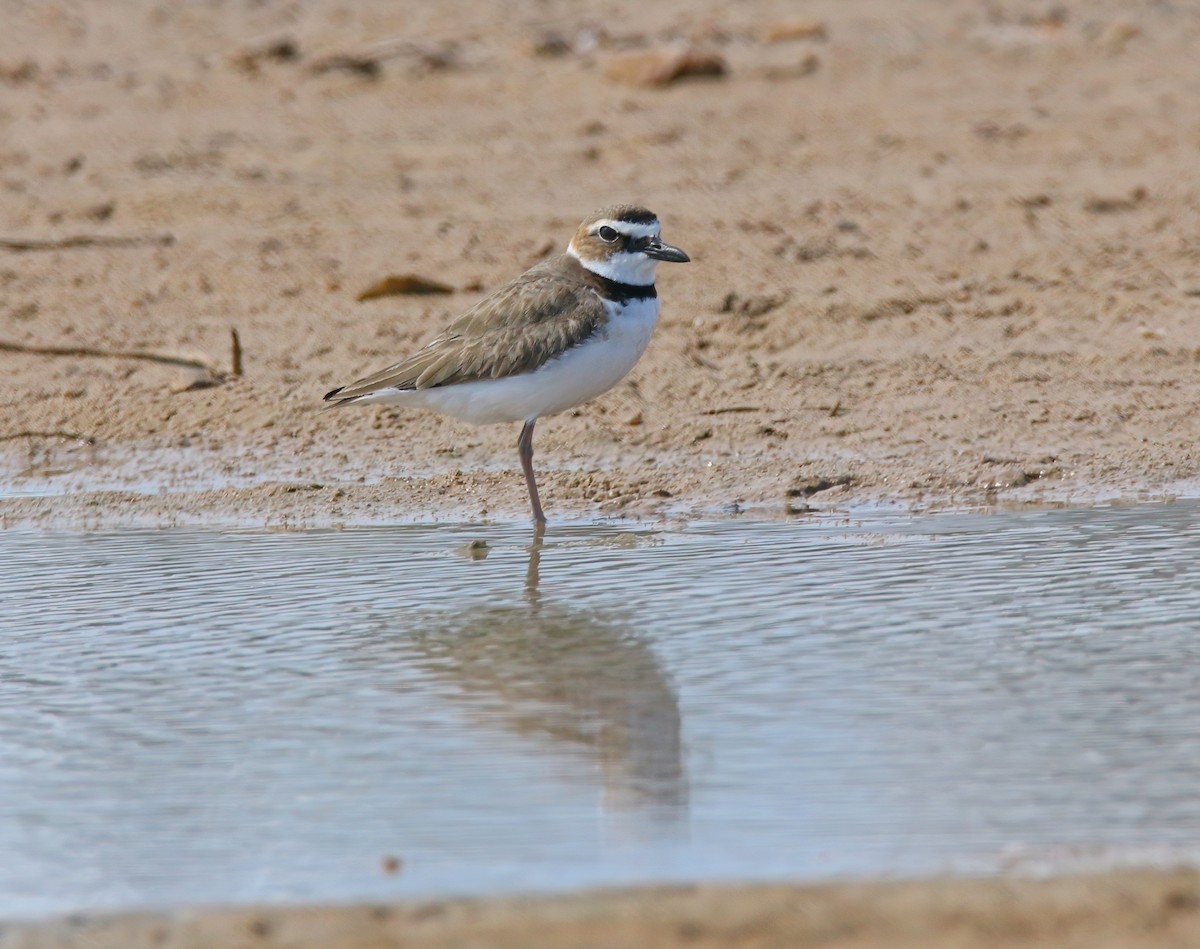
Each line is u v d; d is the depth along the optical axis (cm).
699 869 752
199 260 1972
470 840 788
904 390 1625
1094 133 2269
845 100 2433
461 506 1405
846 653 1020
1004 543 1248
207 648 1070
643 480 1443
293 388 1672
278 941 700
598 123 2367
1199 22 2686
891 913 705
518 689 985
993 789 823
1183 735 880
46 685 1009
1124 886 720
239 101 2489
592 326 1349
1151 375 1631
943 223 2003
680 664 1015
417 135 2353
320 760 888
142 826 816
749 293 1831
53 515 1405
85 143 2339
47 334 1805
